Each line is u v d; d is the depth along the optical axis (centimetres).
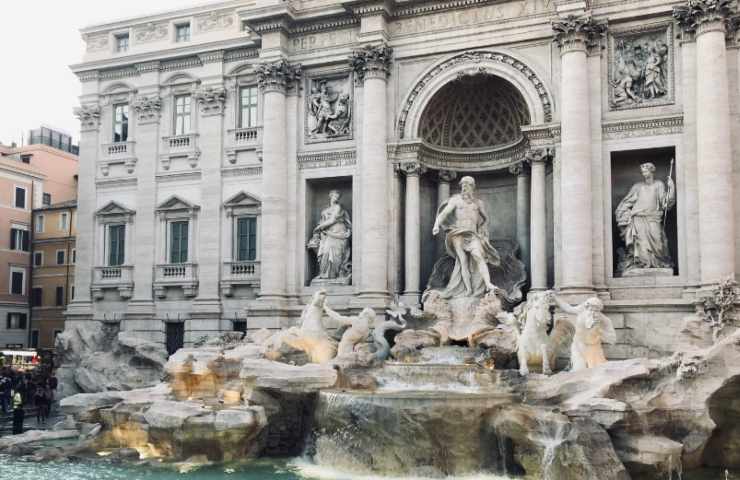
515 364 2864
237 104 4116
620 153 3225
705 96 2989
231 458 2473
